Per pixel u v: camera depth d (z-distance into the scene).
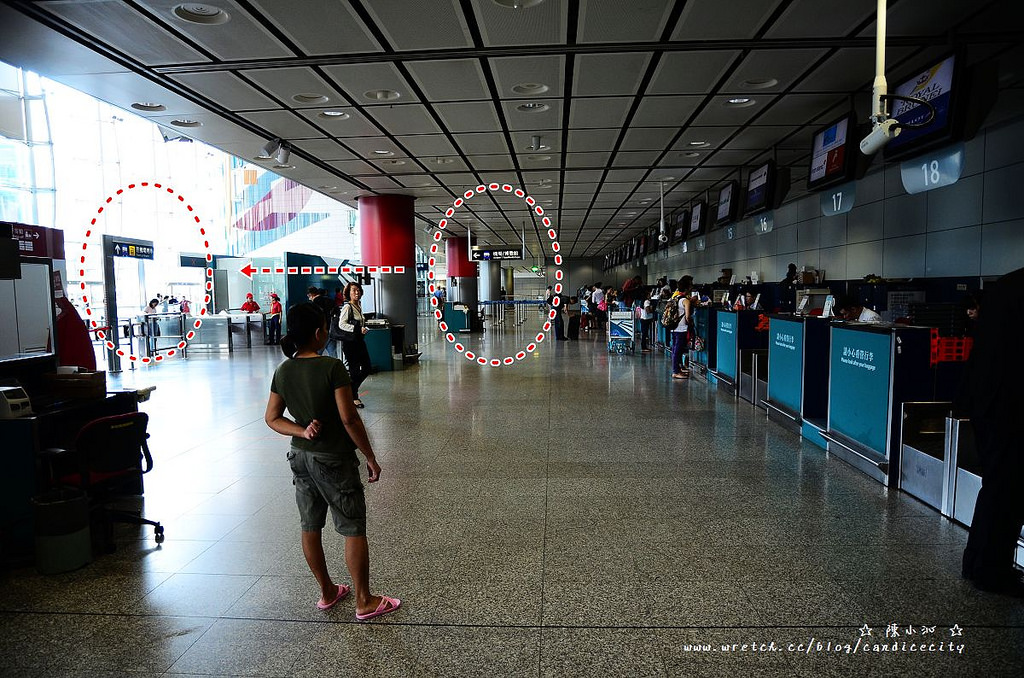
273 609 3.00
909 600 2.96
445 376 11.19
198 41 5.16
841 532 3.80
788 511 4.18
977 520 3.07
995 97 5.18
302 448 2.82
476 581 3.24
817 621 2.79
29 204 17.05
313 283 20.48
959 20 4.98
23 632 2.82
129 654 2.63
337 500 2.83
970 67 5.16
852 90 6.64
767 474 5.03
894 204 10.12
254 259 21.23
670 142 8.99
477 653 2.59
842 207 7.50
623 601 3.00
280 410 2.86
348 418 2.77
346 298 8.37
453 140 8.64
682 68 5.90
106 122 21.62
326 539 3.85
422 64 5.73
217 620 2.90
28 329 4.81
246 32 4.98
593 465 5.36
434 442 6.24
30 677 2.47
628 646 2.62
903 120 5.89
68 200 19.94
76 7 4.51
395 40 5.18
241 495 4.74
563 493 4.62
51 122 17.36
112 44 5.20
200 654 2.62
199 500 4.64
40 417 3.93
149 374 12.19
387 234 13.20
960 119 5.17
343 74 5.97
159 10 4.58
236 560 3.58
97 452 3.69
